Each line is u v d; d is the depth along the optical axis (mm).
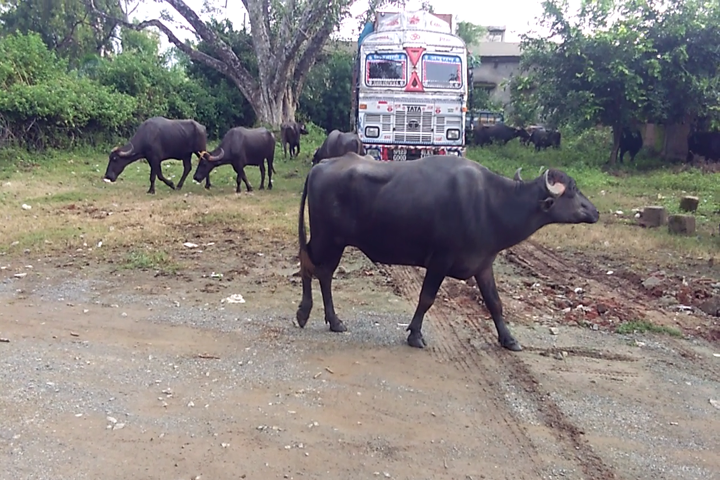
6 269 8023
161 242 9664
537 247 9930
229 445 4066
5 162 17922
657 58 20141
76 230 10078
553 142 27469
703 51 20344
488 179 5582
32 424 4258
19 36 22922
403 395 4848
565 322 6566
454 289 7648
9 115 19094
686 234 10836
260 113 28406
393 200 5488
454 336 6117
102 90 22859
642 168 21578
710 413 4707
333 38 31547
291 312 6691
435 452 4066
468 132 19172
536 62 22422
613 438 4305
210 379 5035
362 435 4250
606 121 21609
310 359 5480
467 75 16594
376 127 15977
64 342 5727
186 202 13234
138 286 7473
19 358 5336
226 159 14797
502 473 3855
